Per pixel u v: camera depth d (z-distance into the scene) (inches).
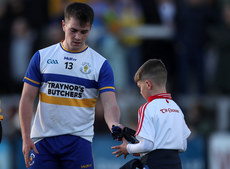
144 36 1185.4
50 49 555.5
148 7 1188.5
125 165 540.1
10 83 1167.6
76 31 529.0
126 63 1159.0
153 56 1193.4
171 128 530.9
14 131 1090.7
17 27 1175.0
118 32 1163.3
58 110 546.6
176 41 1187.9
